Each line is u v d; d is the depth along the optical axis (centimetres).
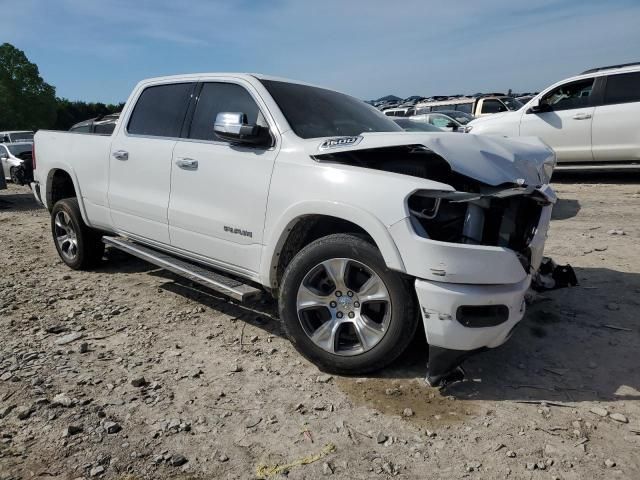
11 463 254
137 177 457
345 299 325
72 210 545
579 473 244
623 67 938
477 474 245
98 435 275
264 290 418
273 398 309
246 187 366
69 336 396
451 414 291
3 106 5919
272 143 366
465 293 285
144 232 462
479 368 340
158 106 460
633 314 415
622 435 270
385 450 263
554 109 1000
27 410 295
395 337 310
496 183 317
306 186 334
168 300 473
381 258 306
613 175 1077
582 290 468
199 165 399
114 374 339
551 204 343
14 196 1360
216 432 278
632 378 325
